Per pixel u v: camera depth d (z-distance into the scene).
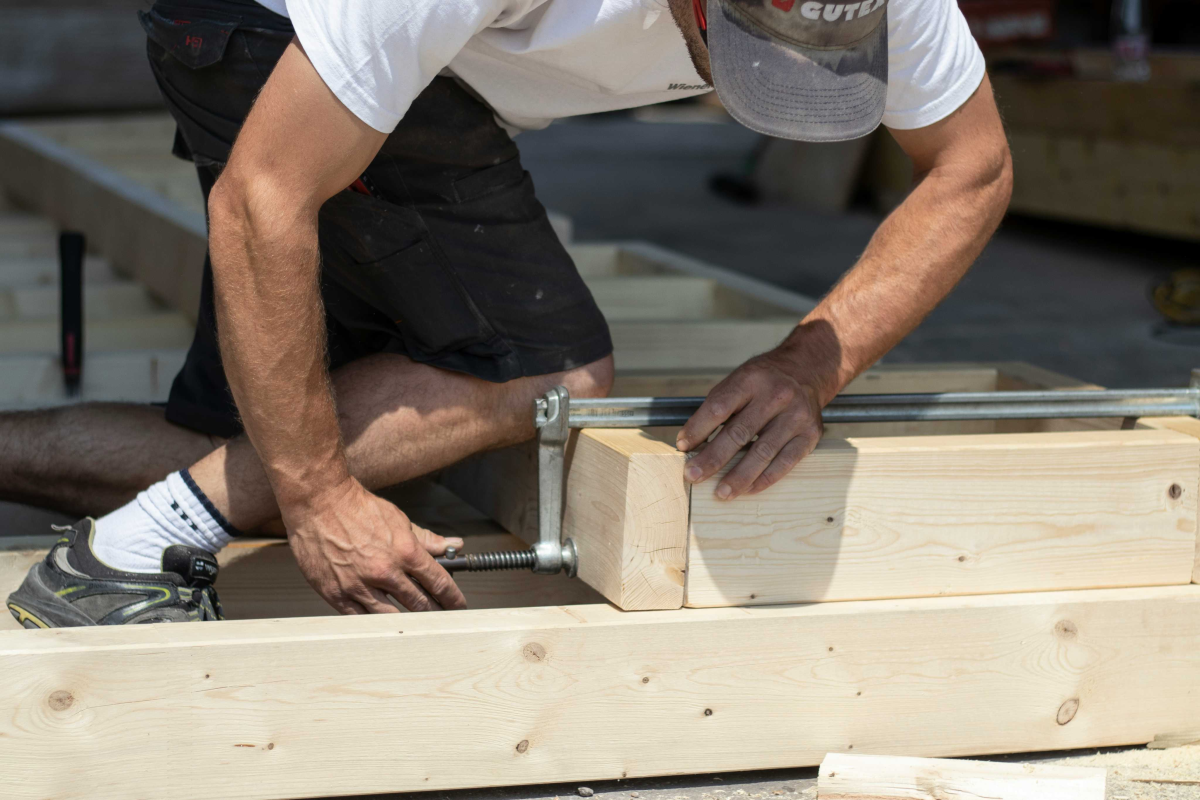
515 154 1.85
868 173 8.34
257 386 1.48
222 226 1.44
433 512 2.20
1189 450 1.74
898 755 1.67
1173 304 4.84
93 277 4.21
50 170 5.11
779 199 8.56
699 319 3.07
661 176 9.89
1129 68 6.29
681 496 1.57
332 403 1.56
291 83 1.41
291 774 1.48
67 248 2.77
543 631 1.53
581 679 1.55
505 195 1.80
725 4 1.40
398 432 1.76
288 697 1.46
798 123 1.39
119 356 2.86
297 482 1.55
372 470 1.77
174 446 2.04
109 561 1.68
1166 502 1.75
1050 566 1.72
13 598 1.66
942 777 1.49
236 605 1.90
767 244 6.81
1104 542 1.74
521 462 1.93
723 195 8.78
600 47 1.61
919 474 1.65
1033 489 1.69
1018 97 6.86
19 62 7.34
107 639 1.43
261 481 1.73
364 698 1.48
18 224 5.08
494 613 1.57
